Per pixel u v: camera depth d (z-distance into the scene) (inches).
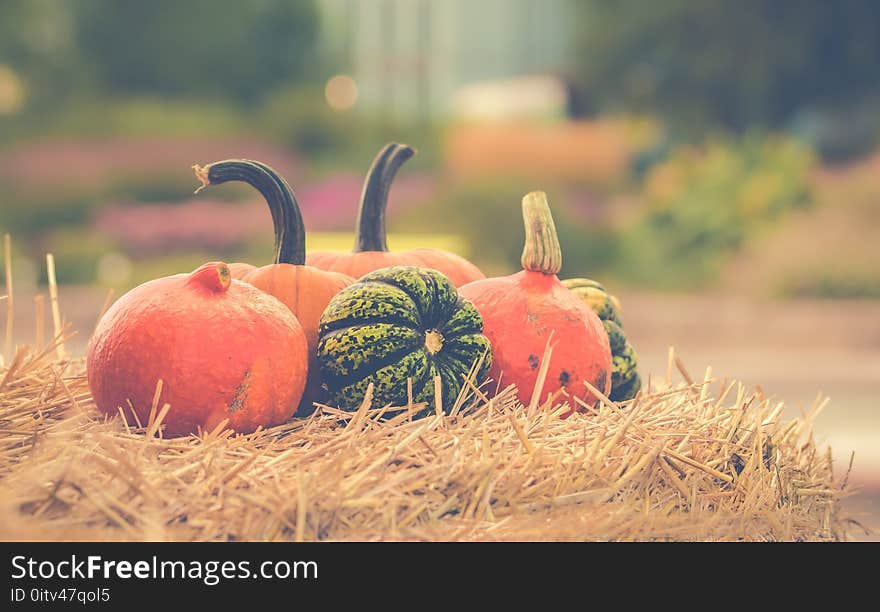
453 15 1407.5
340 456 68.8
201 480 68.0
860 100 954.7
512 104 1175.6
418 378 84.0
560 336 91.4
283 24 1164.5
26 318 446.6
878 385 343.3
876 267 531.5
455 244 466.0
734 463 83.8
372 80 1320.1
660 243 582.6
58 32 1062.4
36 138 836.6
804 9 892.0
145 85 1087.0
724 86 953.5
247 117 1011.3
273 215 94.0
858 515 93.4
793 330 456.4
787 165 621.9
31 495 62.9
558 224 582.2
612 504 73.1
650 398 94.7
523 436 75.0
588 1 1060.5
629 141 850.1
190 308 80.7
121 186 710.5
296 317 88.8
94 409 88.9
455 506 69.4
